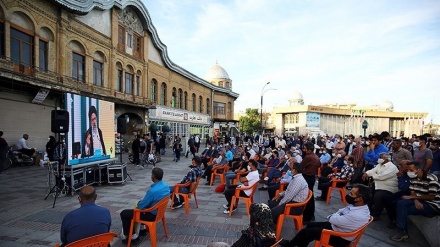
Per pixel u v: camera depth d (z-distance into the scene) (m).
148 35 27.28
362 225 3.82
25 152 13.95
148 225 4.54
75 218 3.28
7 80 12.56
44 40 15.73
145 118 26.12
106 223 3.42
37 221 5.78
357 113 66.62
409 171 5.33
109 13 21.47
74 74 18.19
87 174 9.13
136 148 15.09
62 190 7.86
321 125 62.81
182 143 22.67
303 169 6.55
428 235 4.84
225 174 9.58
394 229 5.65
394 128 74.31
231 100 50.19
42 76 15.27
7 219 5.87
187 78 36.28
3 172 11.97
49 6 15.91
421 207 4.88
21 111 14.70
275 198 5.99
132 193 8.42
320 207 7.40
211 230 5.51
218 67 56.97
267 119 76.06
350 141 15.94
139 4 24.56
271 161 11.39
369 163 8.72
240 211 6.85
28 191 8.41
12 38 13.86
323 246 3.91
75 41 18.08
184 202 7.14
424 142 7.81
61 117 7.46
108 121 10.57
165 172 13.16
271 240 3.06
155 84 29.08
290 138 28.16
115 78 22.19
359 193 3.89
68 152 8.02
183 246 4.73
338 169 10.35
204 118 40.78
